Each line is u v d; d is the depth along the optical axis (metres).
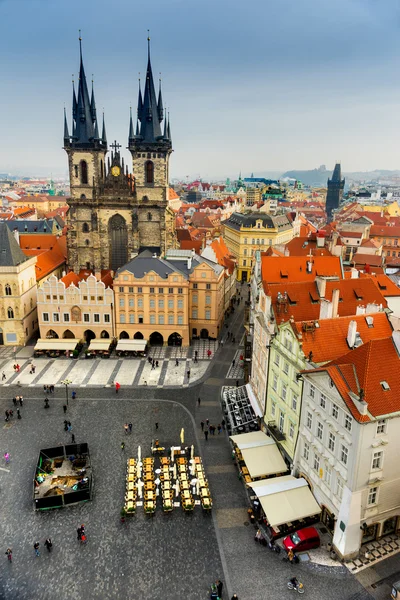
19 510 62.50
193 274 118.94
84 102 141.88
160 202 144.12
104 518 61.38
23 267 117.31
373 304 73.00
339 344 64.00
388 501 54.03
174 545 57.03
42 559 54.66
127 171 146.00
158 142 141.25
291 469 65.31
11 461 72.44
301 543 55.22
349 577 51.88
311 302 78.12
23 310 117.69
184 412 87.31
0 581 51.59
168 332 118.12
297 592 50.31
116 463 72.31
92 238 148.00
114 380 99.94
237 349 117.50
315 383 57.06
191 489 66.88
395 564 53.34
